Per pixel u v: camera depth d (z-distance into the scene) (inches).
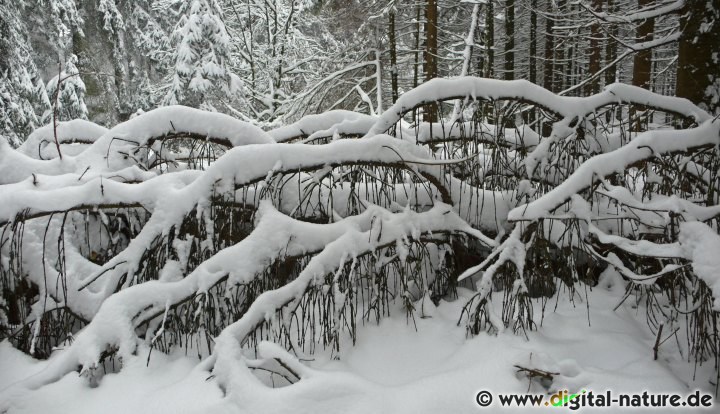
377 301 132.9
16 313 128.0
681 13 188.7
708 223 121.3
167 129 148.8
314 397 93.0
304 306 121.6
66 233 140.1
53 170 144.8
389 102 548.1
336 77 480.4
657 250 108.2
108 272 138.1
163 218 124.9
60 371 103.3
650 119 198.4
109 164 146.7
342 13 520.4
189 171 135.8
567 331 122.3
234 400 91.7
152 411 91.6
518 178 164.4
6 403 95.2
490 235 162.9
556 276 146.9
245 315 109.8
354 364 113.7
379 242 131.9
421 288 147.0
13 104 441.4
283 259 125.3
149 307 116.4
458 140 168.9
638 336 120.8
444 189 151.6
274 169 126.0
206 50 520.4
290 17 568.1
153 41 691.4
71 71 557.0
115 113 674.8
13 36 470.6
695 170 145.0
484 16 480.1
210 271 116.9
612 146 164.6
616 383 98.4
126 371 104.7
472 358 108.6
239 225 146.2
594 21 252.8
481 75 495.8
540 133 171.9
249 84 598.9
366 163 134.9
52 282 128.3
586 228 143.6
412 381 102.7
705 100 177.3
